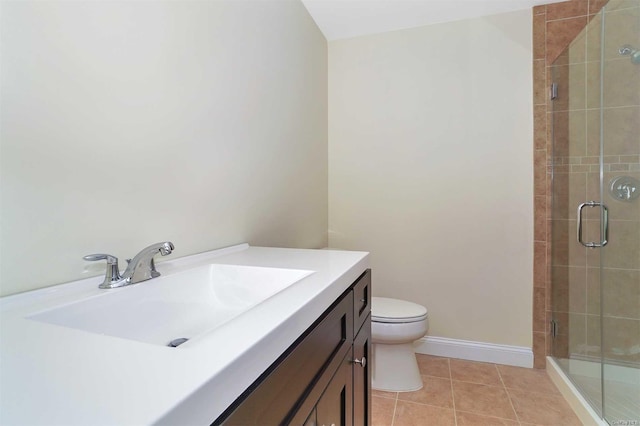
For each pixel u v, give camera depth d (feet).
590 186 5.92
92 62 2.59
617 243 5.43
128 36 2.90
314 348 2.24
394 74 7.76
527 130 6.91
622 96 5.38
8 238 2.08
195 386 1.18
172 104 3.39
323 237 7.96
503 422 5.22
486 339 7.27
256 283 3.18
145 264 2.75
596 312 5.65
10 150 2.09
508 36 6.96
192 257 3.57
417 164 7.67
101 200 2.68
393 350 6.23
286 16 5.92
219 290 3.29
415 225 7.72
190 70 3.63
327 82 8.21
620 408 4.97
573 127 6.23
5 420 0.97
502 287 7.14
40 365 1.32
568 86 6.31
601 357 5.38
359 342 3.46
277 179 5.64
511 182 7.03
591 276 5.81
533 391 6.08
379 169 7.95
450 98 7.39
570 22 6.58
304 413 2.04
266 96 5.24
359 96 8.04
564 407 5.61
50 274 2.31
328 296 2.51
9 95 2.08
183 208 3.55
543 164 6.82
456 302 7.46
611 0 5.37
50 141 2.31
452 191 7.44
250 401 1.49
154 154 3.18
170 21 3.36
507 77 7.00
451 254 7.48
